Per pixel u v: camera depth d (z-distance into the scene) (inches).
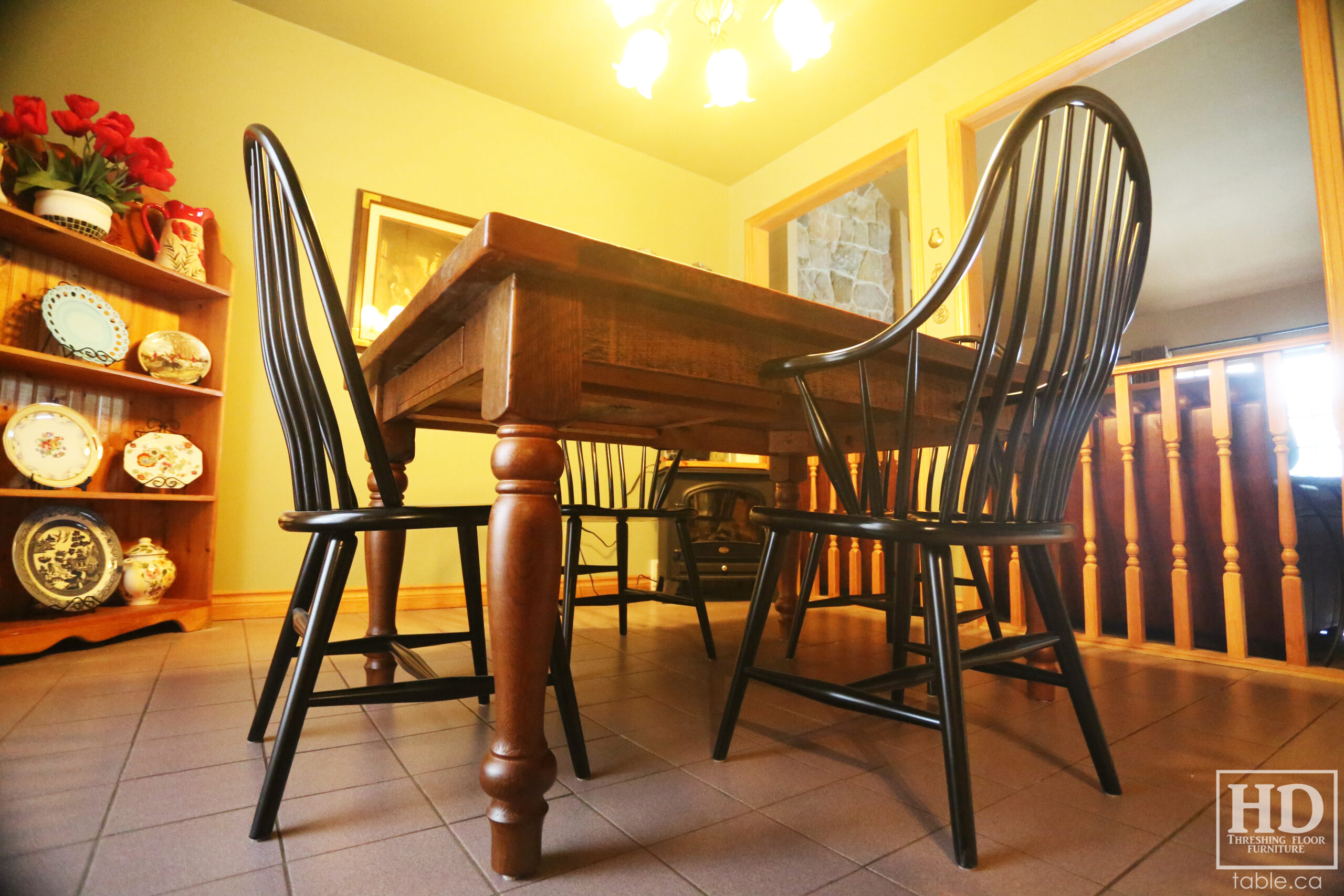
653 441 77.7
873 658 78.9
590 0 110.3
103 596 83.3
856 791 40.6
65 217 77.6
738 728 52.9
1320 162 82.4
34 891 28.0
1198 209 235.1
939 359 49.8
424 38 119.1
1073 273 35.2
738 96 91.1
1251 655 86.8
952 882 30.2
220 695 59.5
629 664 75.4
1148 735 52.1
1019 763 45.8
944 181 125.0
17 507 81.9
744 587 137.3
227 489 103.2
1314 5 84.0
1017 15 115.2
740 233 170.7
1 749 45.6
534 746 30.9
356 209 118.1
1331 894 29.3
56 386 84.4
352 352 37.0
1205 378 87.2
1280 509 78.0
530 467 31.3
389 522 37.2
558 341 32.0
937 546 35.7
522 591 30.8
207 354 94.7
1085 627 95.0
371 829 34.7
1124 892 29.5
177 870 30.2
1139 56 149.9
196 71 105.6
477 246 29.4
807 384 40.8
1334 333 78.9
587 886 29.5
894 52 124.5
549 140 143.9
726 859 32.1
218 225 102.7
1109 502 94.3
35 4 93.4
